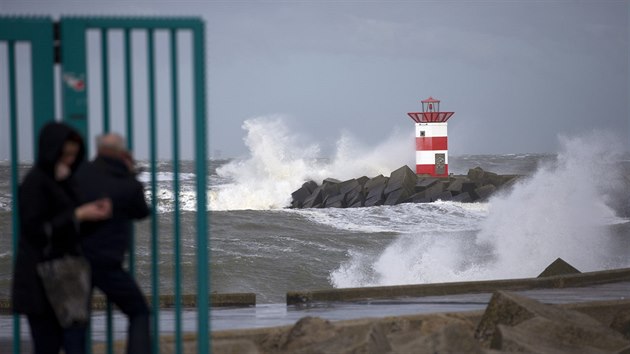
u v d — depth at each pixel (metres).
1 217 101.19
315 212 116.12
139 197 18.36
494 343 24.00
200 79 18.52
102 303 44.31
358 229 101.19
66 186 17.61
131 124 18.83
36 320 17.77
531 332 24.81
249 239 86.44
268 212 112.88
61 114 18.83
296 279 67.56
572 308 32.84
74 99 18.70
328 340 23.72
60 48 18.81
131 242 19.11
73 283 17.16
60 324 17.47
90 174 18.00
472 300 44.66
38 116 18.72
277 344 25.75
